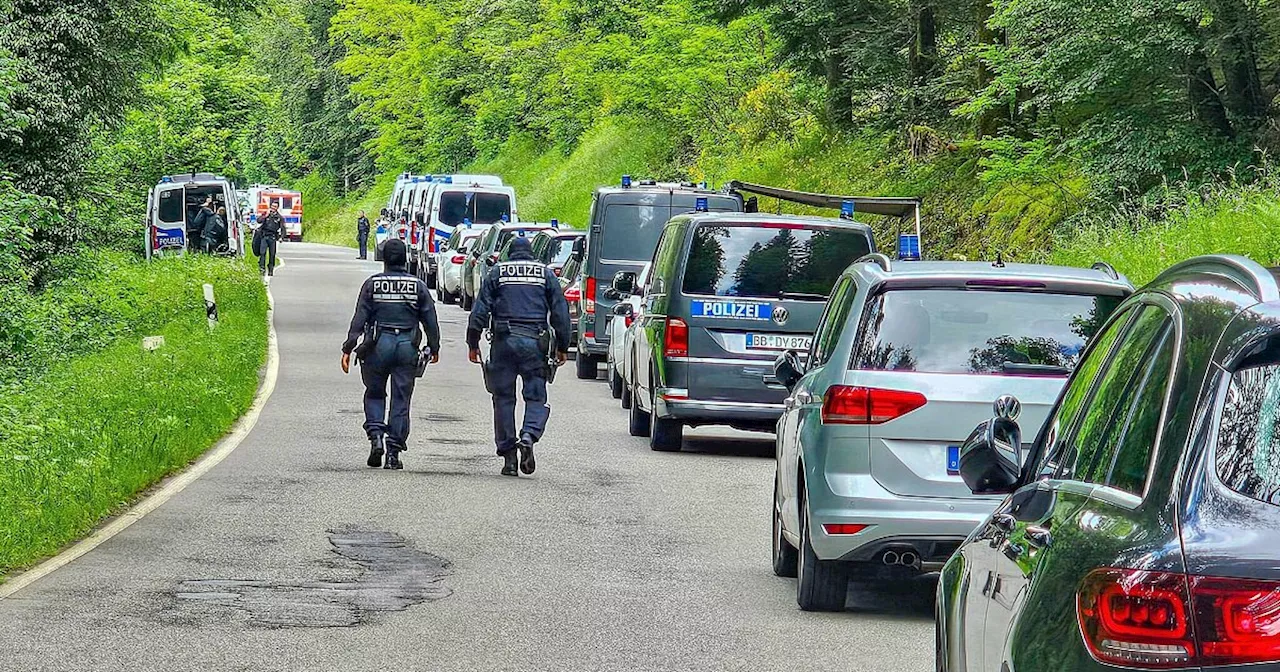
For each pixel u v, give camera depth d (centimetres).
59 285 6788
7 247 5134
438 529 2589
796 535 2105
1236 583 744
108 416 3350
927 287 2034
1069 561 856
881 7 8331
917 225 4884
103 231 8881
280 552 2361
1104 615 785
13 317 5041
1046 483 1035
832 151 9150
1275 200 4503
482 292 3253
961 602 1148
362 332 3294
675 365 3609
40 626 1859
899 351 2002
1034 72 5578
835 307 2242
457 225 10319
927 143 7981
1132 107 5378
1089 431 1000
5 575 2166
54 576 2164
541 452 3644
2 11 7131
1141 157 5247
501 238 7844
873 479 1970
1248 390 805
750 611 2033
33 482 2520
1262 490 775
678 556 2412
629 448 3769
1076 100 5547
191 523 2600
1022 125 6644
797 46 8712
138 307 6538
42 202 5322
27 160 7206
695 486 3170
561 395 5009
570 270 6141
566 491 3055
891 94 8619
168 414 3566
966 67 7675
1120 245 4916
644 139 13688
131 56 7781
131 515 2677
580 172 14575
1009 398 1142
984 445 1122
